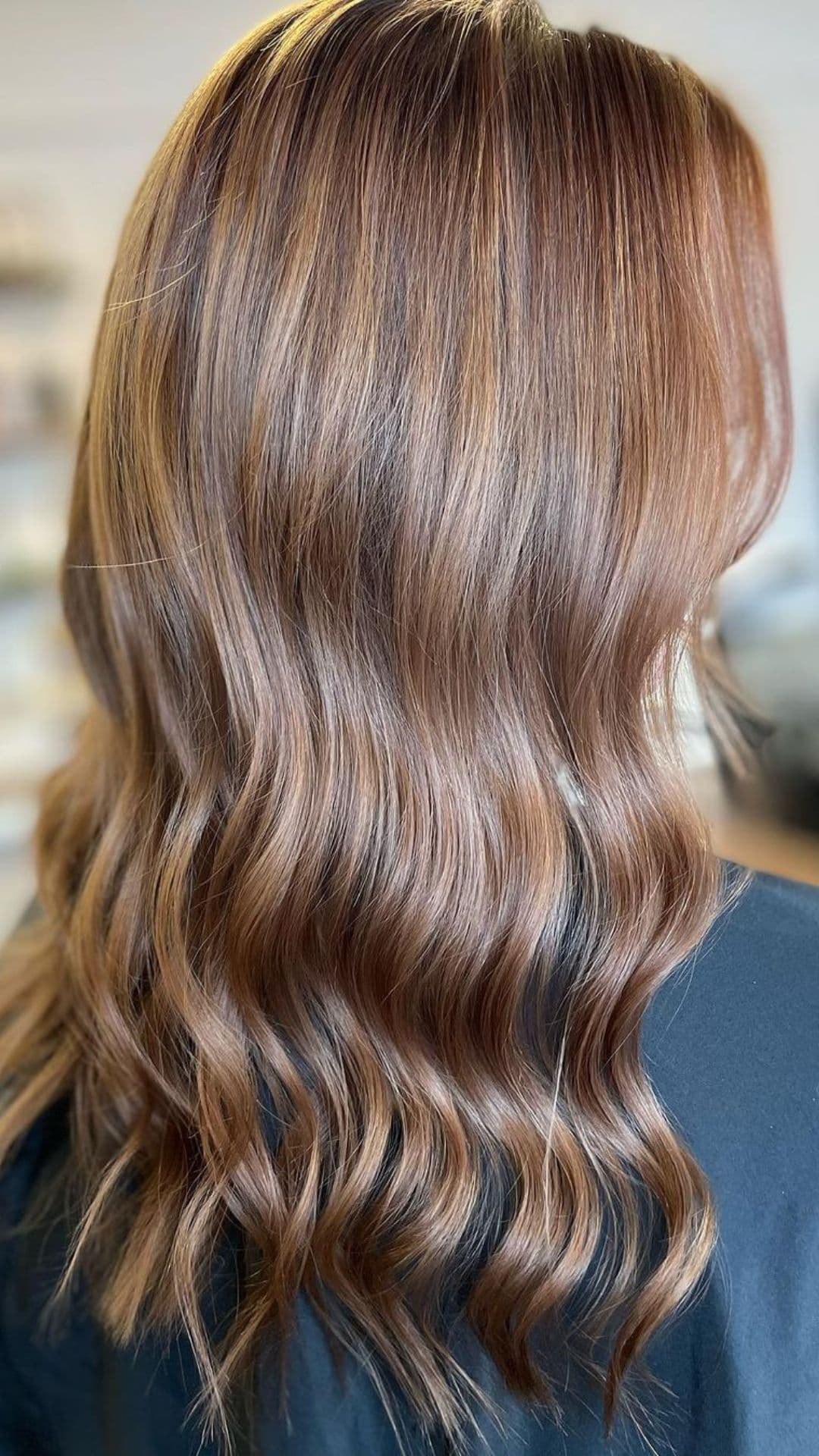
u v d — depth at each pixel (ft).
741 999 1.32
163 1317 1.43
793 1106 1.27
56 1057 1.68
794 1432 1.25
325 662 1.35
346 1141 1.37
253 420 1.30
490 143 1.24
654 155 1.28
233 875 1.40
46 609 5.92
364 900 1.36
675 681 1.40
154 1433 1.52
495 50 1.27
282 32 1.32
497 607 1.31
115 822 1.59
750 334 1.52
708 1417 1.27
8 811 5.75
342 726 1.35
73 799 1.90
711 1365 1.26
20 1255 1.57
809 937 1.32
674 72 1.33
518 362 1.26
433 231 1.24
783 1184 1.26
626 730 1.35
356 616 1.33
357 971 1.37
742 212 1.45
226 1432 1.43
